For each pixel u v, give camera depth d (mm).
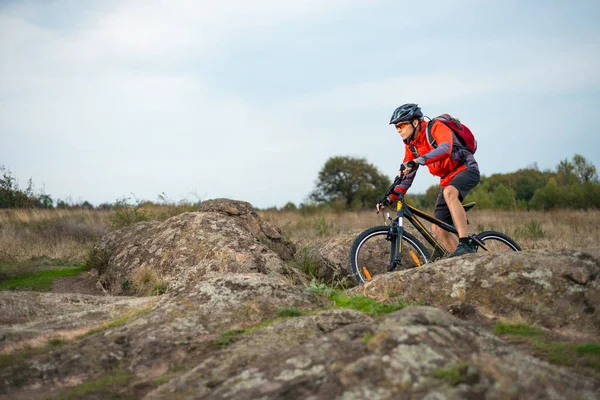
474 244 5477
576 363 2984
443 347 2580
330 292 4613
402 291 4453
